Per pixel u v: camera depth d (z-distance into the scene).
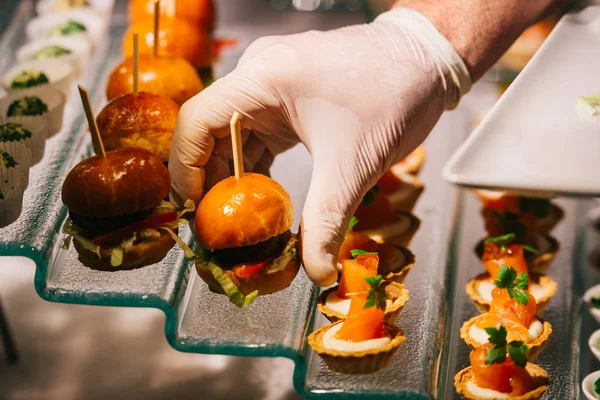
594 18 0.55
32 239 0.50
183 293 0.49
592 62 0.50
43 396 0.62
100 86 0.74
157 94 0.58
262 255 0.49
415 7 0.56
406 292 0.51
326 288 0.52
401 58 0.53
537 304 0.54
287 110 0.52
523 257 0.57
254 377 0.64
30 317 0.68
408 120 0.52
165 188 0.50
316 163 0.51
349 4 0.89
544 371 0.48
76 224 0.50
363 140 0.51
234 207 0.48
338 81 0.51
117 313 0.69
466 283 0.59
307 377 0.47
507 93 0.48
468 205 0.68
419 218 0.61
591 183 0.41
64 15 0.82
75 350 0.65
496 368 0.46
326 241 0.49
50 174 0.59
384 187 0.63
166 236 0.51
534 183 0.41
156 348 0.66
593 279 0.61
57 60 0.72
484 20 0.55
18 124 0.60
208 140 0.52
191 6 0.71
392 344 0.47
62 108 0.65
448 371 0.51
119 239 0.49
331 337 0.48
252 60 0.53
